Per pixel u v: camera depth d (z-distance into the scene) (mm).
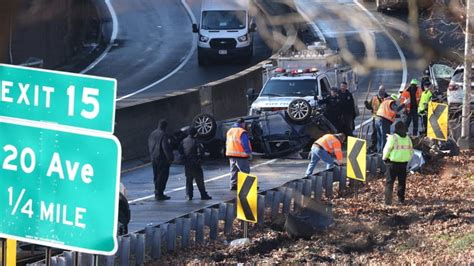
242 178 42062
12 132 12398
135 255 37562
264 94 70812
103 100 12062
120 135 70750
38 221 12266
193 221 42625
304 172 62688
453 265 35531
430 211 47875
